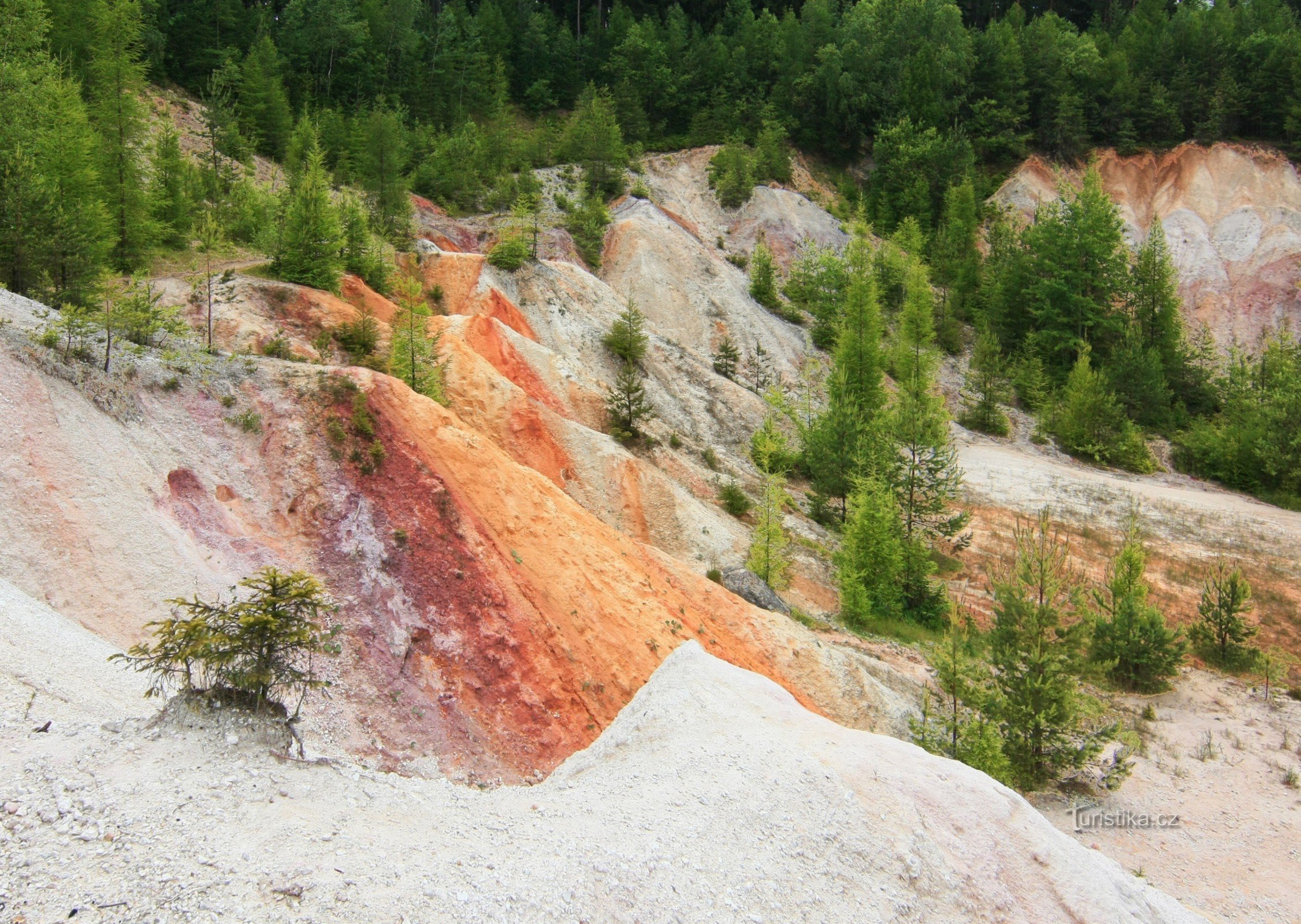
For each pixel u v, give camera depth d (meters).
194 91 66.94
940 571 38.75
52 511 15.99
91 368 19.22
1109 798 21.61
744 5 100.56
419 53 84.62
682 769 11.65
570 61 92.00
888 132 84.19
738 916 9.15
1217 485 53.91
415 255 46.62
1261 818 20.56
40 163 30.44
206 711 10.41
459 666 18.94
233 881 8.08
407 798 10.47
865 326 54.19
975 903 10.48
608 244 67.12
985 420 58.88
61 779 8.88
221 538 18.64
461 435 24.25
